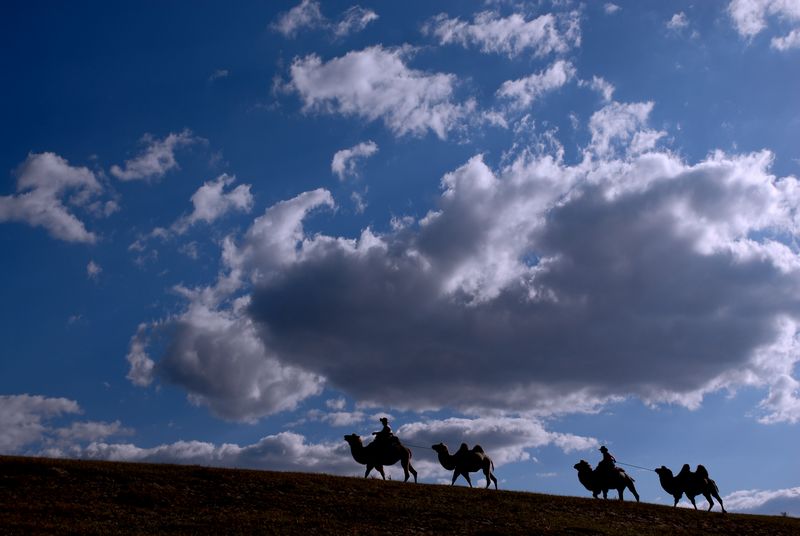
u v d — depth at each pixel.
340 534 32.31
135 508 34.03
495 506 39.62
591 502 43.38
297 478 41.53
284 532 31.94
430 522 35.62
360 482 42.41
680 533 38.03
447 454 48.03
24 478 36.81
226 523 32.66
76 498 34.75
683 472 49.12
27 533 29.06
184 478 39.34
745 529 40.59
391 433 46.00
